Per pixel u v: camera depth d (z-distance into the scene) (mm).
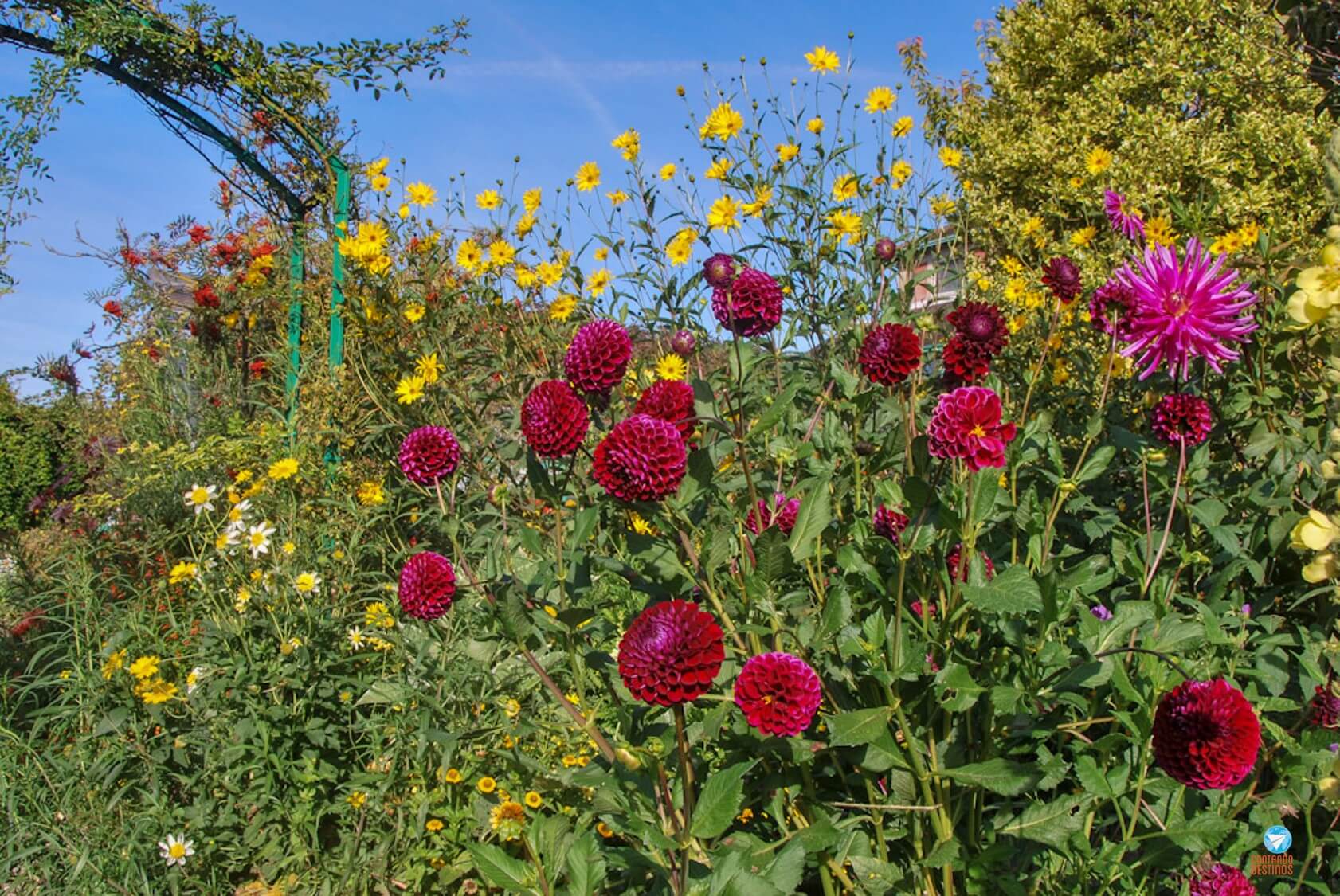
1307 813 1926
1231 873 1789
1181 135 7484
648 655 1436
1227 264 3133
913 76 5164
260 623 3334
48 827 2949
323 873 2887
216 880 2938
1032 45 8930
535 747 2936
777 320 2074
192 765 3205
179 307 7391
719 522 2391
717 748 2250
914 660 1700
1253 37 7676
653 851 1658
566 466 2320
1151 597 2289
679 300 3988
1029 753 2221
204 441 5418
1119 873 1797
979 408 1738
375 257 4574
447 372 4359
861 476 2344
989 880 1848
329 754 3283
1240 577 2773
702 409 2043
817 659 1925
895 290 3977
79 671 3258
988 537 2438
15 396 8180
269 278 6410
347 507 4031
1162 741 1644
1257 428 2867
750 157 4117
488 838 2756
